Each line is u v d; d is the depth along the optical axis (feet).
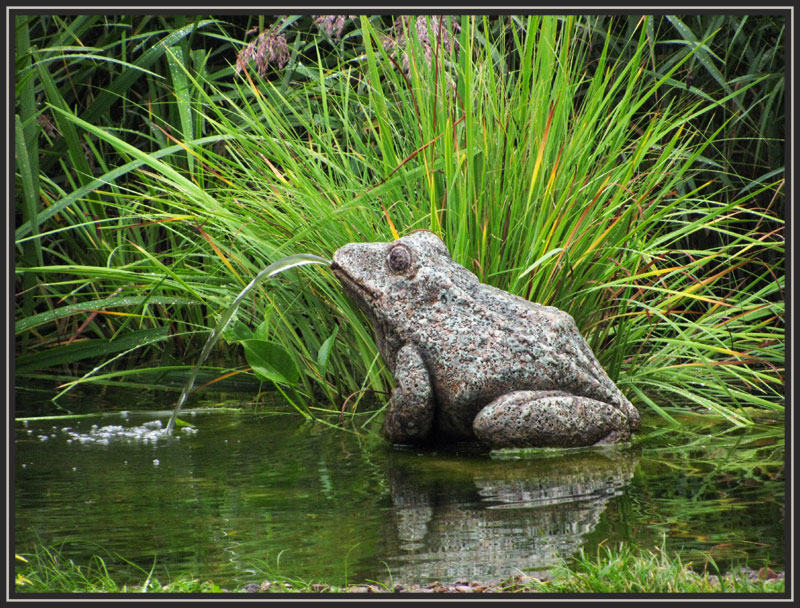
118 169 37.42
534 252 30.86
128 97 50.49
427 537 19.30
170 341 44.04
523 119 33.17
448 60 36.32
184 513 21.43
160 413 33.65
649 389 36.22
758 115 45.80
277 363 32.07
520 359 27.61
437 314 28.22
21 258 41.65
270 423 32.04
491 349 27.71
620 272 33.09
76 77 47.11
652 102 45.44
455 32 38.70
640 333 33.22
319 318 35.27
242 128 39.91
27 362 38.19
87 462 26.63
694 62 44.50
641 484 23.15
